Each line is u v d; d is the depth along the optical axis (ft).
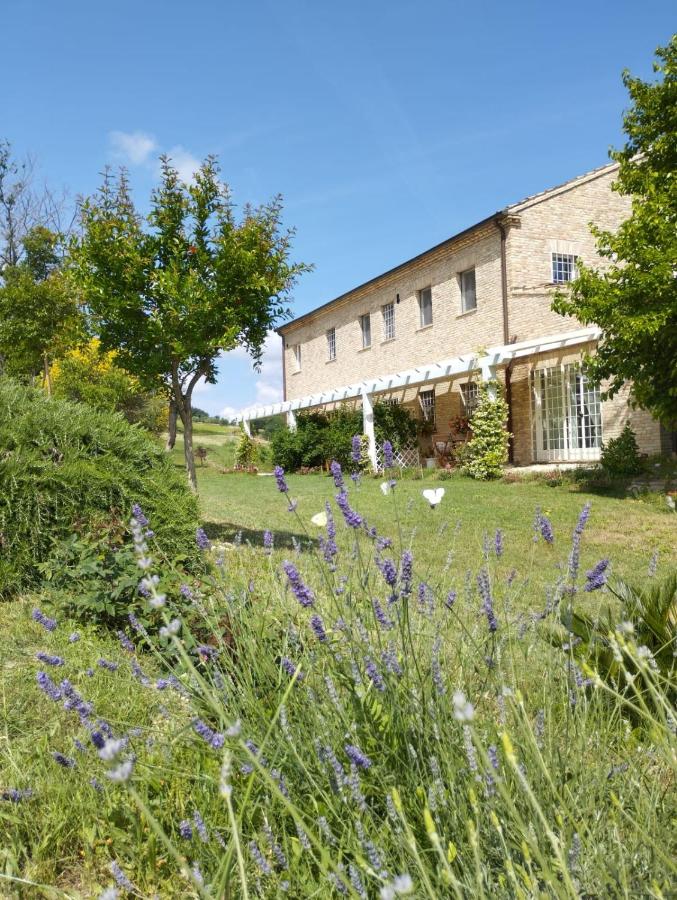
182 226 27.04
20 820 6.82
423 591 8.38
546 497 38.32
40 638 12.43
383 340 78.43
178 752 7.69
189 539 16.08
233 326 26.32
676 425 38.60
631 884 4.70
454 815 5.24
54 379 84.07
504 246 58.85
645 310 34.35
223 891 3.76
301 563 12.97
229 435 166.61
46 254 99.14
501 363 59.62
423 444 72.43
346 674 6.98
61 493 16.01
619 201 63.05
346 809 5.55
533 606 11.09
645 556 22.53
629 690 8.31
